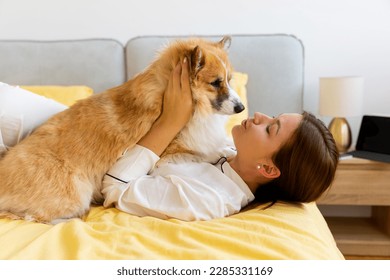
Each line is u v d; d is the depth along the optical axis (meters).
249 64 2.31
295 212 1.21
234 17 2.44
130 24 2.46
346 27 2.40
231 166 1.34
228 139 1.54
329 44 2.43
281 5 2.40
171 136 1.29
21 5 2.42
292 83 2.32
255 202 1.39
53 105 1.53
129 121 1.30
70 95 2.04
